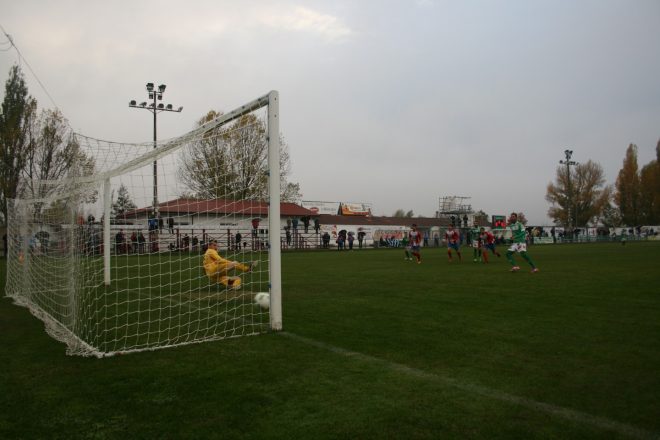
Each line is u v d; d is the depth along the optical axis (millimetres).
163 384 3934
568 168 62938
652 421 3070
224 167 7660
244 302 8508
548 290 9609
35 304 8227
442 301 8266
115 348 5293
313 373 4160
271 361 4582
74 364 4605
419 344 5152
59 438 2939
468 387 3738
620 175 66375
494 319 6539
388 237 45469
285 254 27953
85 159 6609
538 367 4258
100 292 10188
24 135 29594
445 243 51375
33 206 8898
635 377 3959
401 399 3488
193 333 5977
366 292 9609
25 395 3717
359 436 2879
